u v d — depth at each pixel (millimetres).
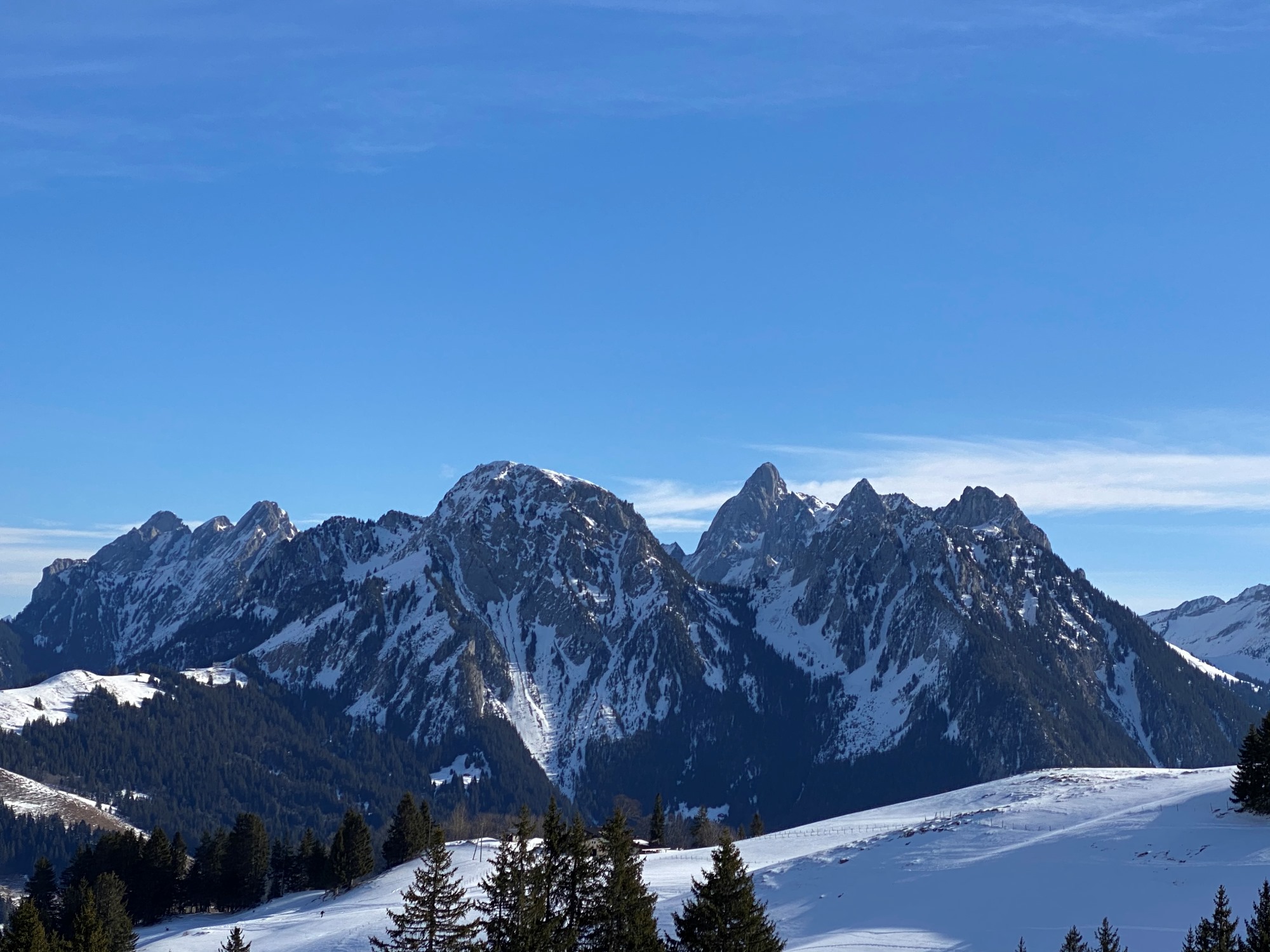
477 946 83875
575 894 87562
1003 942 99625
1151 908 102188
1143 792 143250
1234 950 81250
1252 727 124438
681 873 147125
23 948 102125
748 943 80750
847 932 108312
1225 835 116375
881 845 137375
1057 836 126250
